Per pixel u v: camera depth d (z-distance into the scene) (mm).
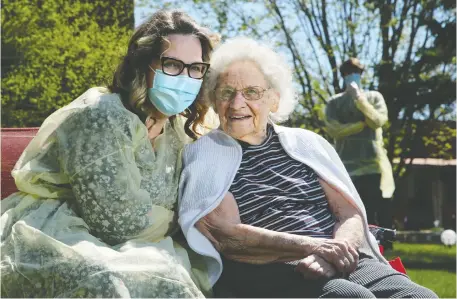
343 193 3059
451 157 16703
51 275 2555
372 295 2623
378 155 6988
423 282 6574
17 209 2842
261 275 2871
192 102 3070
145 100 2916
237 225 2902
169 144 3043
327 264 2770
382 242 3428
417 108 13836
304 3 14641
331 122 7102
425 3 13820
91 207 2725
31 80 13773
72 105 2850
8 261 2621
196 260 2971
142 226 2793
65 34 14172
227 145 3084
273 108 3189
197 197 2955
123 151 2750
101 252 2586
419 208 24922
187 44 2898
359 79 7234
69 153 2744
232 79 3033
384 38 14469
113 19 15008
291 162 3107
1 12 14086
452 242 10539
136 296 2516
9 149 3318
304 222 2957
